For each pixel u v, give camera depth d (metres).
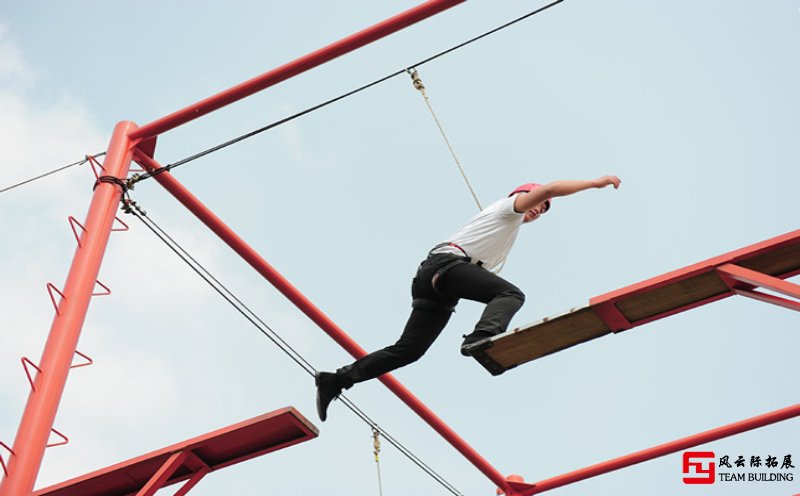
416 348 8.49
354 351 10.59
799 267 7.90
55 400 8.34
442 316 8.52
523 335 7.84
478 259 8.35
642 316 8.13
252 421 8.61
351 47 9.44
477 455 11.69
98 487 9.27
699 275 7.79
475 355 7.99
